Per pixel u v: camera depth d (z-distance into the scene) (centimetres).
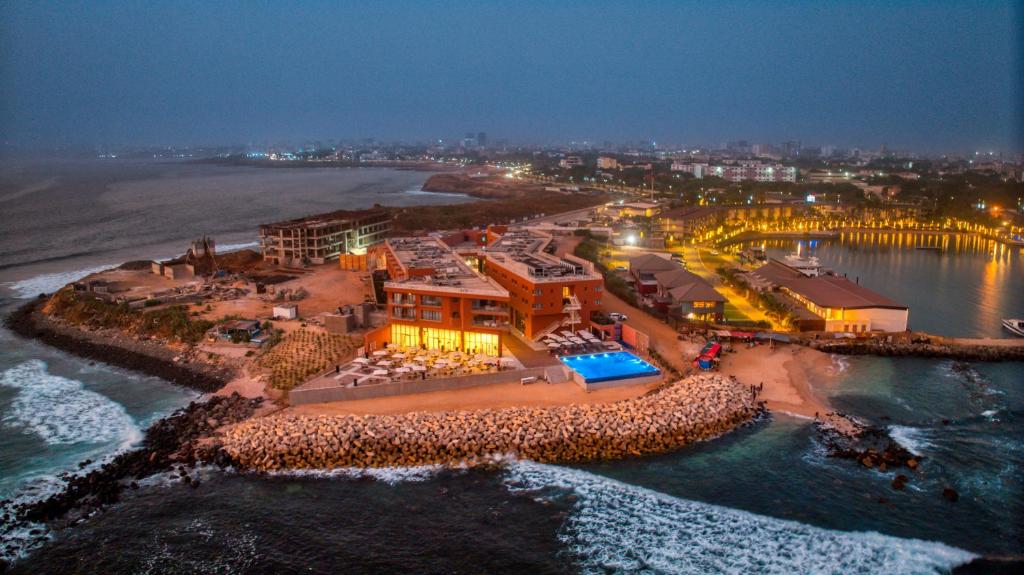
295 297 14825
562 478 7644
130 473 7794
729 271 17675
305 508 7150
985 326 13500
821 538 6619
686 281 14288
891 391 9981
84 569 6275
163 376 10888
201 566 6306
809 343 11856
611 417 8531
